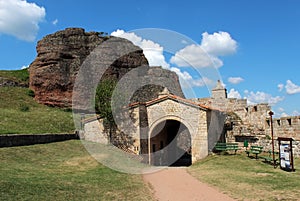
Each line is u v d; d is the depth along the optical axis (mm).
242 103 29906
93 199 10523
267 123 25797
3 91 42438
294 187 11781
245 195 11039
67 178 13375
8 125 25984
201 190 12273
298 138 21859
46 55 45125
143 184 13555
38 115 33438
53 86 43812
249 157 20828
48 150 20656
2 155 17000
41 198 9977
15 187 10672
